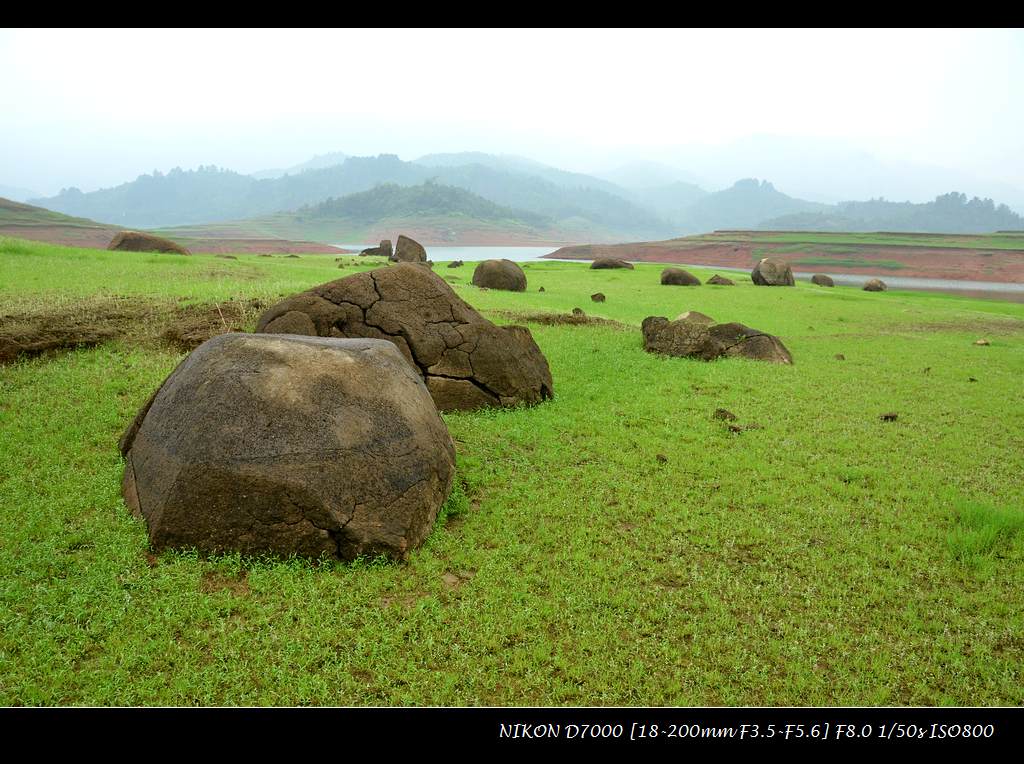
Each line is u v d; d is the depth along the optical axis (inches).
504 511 348.2
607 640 242.4
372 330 505.0
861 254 5152.6
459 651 230.8
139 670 215.9
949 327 1194.6
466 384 526.0
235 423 288.5
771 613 265.6
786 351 819.4
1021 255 4611.2
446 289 547.8
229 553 278.2
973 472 437.1
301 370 309.3
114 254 1371.8
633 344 847.7
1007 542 331.6
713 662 233.9
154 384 509.7
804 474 419.2
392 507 295.1
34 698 200.1
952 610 271.1
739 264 5334.6
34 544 285.6
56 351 561.6
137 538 289.7
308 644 230.8
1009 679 230.5
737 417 546.0
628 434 487.5
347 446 293.7
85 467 369.7
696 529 335.3
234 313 692.7
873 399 619.8
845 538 332.8
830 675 231.3
